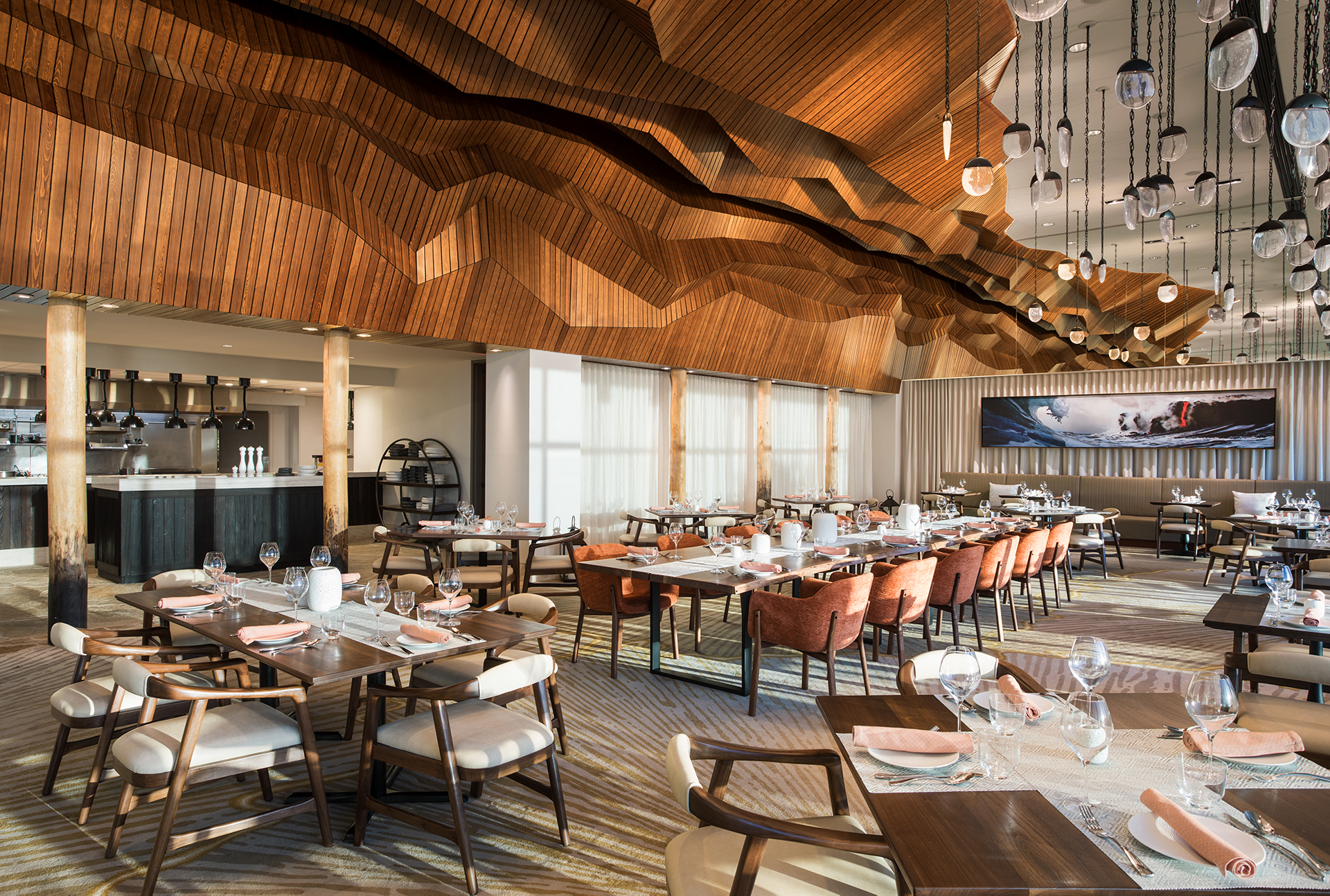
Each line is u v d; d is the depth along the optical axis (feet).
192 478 28.66
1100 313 50.47
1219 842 4.67
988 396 47.67
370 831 10.16
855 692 16.12
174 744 8.89
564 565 23.29
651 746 13.12
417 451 37.35
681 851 6.75
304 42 18.83
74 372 18.79
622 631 21.99
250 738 9.16
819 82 19.51
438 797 10.74
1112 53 25.17
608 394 35.50
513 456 29.78
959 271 40.88
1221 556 28.99
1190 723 7.28
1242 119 10.59
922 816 5.35
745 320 36.09
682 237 29.60
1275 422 39.11
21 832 10.03
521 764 9.27
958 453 48.98
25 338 32.86
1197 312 51.80
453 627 10.69
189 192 18.67
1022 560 21.72
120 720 10.58
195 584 14.16
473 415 36.04
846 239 36.91
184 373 36.68
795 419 46.24
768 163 24.00
